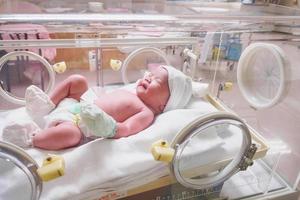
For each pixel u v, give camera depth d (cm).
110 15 116
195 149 89
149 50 141
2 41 108
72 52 135
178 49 144
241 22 126
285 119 137
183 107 112
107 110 100
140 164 85
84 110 83
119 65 146
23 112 105
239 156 94
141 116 99
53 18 105
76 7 128
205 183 94
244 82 147
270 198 115
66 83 112
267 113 136
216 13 134
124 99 103
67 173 80
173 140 78
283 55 123
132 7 136
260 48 133
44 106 102
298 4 172
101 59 142
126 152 87
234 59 144
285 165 128
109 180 82
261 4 158
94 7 131
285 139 129
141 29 117
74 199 81
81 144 91
